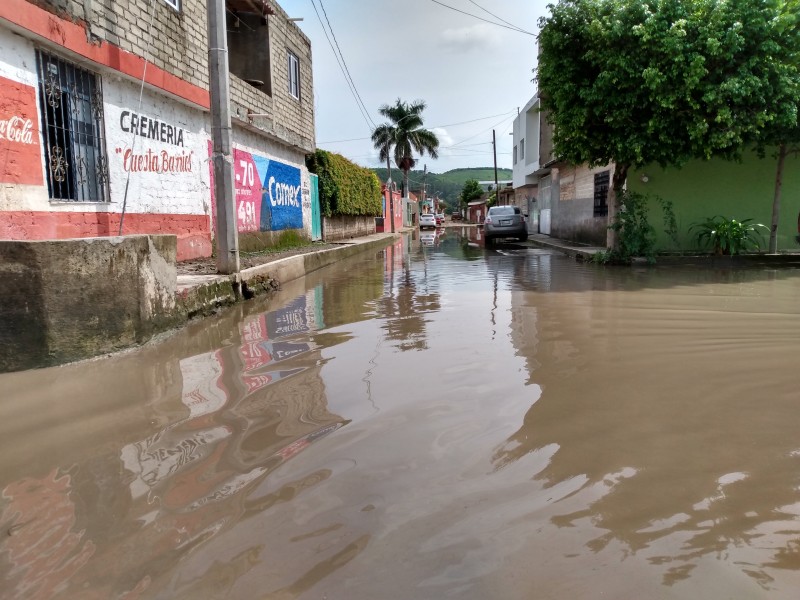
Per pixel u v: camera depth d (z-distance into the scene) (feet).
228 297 23.59
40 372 13.92
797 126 35.60
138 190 27.53
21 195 19.81
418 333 17.75
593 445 9.25
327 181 65.21
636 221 39.01
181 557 6.47
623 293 25.49
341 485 8.04
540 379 12.78
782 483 7.97
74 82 23.07
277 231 48.55
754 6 32.63
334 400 11.61
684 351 15.05
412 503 7.53
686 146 35.60
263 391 12.26
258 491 7.91
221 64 24.54
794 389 11.85
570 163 43.21
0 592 5.91
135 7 26.63
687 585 5.92
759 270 35.09
